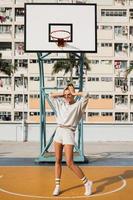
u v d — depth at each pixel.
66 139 6.29
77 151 11.27
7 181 7.87
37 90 57.19
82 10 10.57
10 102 57.03
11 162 11.06
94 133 24.52
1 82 56.84
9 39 57.75
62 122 6.31
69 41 10.47
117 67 58.22
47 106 51.47
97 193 6.67
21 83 57.12
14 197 6.42
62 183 7.49
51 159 10.69
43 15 10.54
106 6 58.81
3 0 57.94
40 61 10.76
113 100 57.75
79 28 10.51
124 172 8.98
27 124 24.92
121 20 58.94
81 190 6.88
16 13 58.16
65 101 6.48
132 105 57.69
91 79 57.88
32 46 10.44
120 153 15.70
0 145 21.47
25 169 9.55
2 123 24.91
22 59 57.50
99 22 58.81
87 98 6.38
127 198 6.32
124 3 59.09
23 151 17.33
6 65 42.72
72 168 6.38
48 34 10.48
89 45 10.47
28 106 56.94
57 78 55.69
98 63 58.16
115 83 57.97
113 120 57.50
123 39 58.75
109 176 8.38
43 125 11.12
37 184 7.52
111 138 24.48
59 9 10.56
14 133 24.92
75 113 6.32
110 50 58.38
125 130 24.56
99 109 57.56
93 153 15.76
